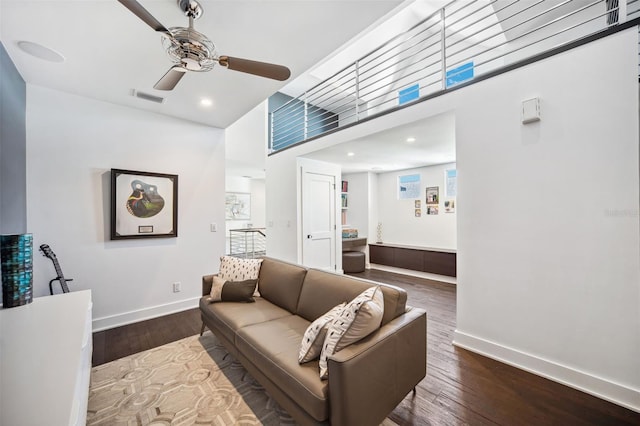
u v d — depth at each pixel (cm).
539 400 176
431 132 316
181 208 345
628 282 167
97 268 288
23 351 118
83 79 246
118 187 297
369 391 131
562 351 191
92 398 182
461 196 241
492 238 223
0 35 184
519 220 209
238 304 244
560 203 191
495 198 221
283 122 632
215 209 374
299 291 230
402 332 157
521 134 207
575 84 183
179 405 176
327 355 135
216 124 366
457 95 245
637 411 164
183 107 310
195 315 330
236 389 192
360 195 626
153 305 324
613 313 172
